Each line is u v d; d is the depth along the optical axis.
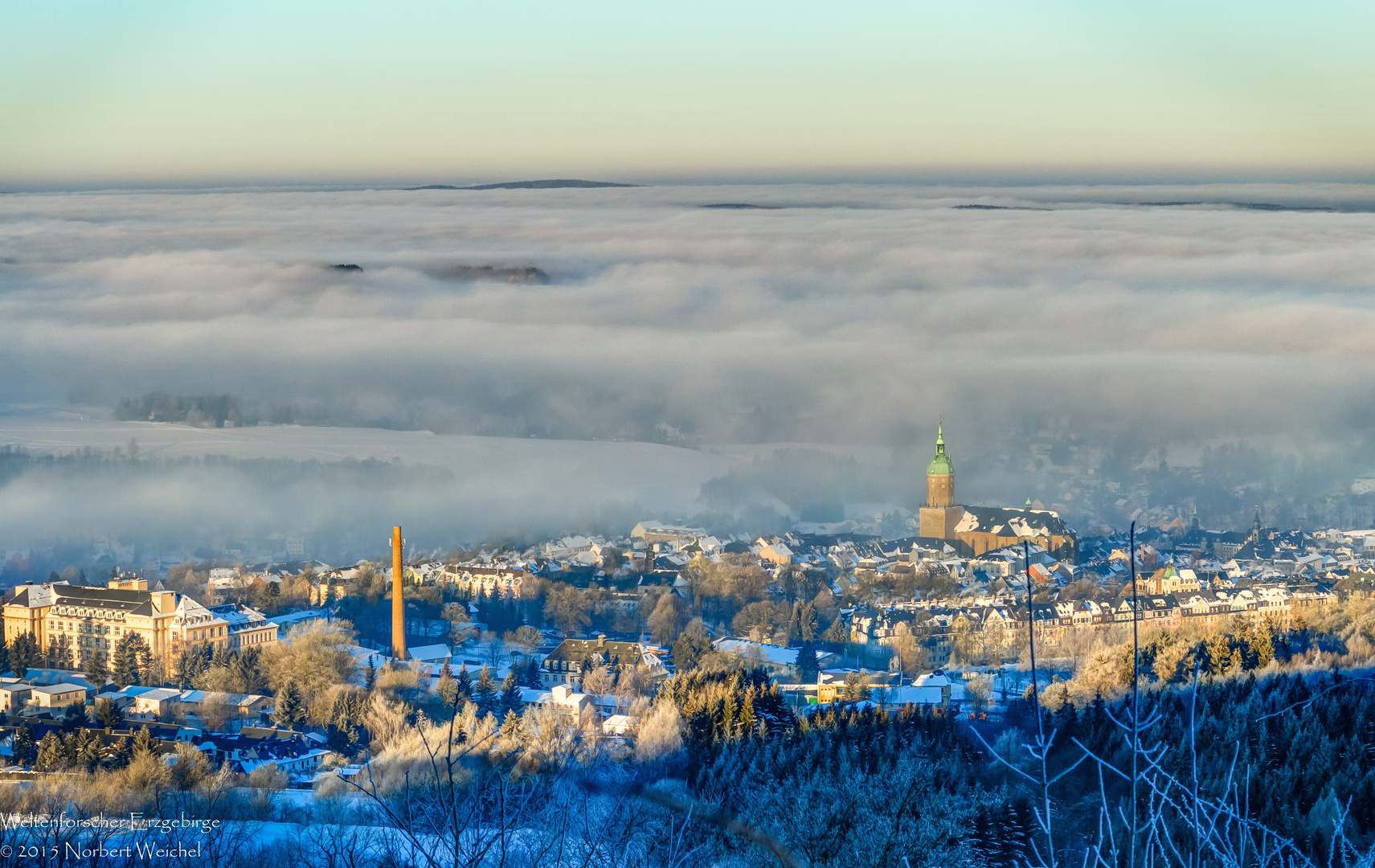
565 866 61.69
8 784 151.88
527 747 122.06
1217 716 131.75
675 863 66.25
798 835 89.75
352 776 137.62
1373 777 104.50
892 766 129.38
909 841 90.19
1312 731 115.94
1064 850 89.56
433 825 62.78
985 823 94.19
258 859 79.50
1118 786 105.69
